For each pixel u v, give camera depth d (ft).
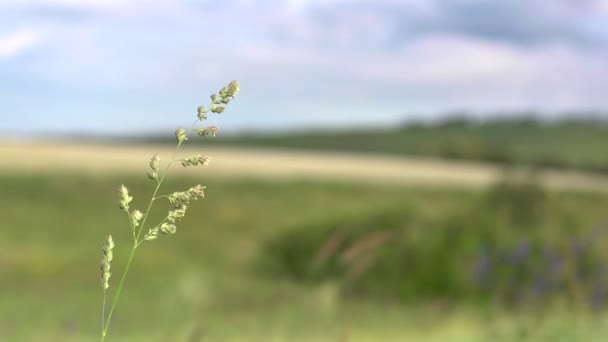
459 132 402.31
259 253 57.77
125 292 40.32
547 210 44.60
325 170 138.00
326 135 405.18
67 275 47.96
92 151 148.25
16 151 131.03
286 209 93.25
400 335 20.74
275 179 109.91
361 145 379.96
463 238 41.34
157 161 5.49
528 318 17.79
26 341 19.81
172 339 18.11
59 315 27.99
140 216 5.48
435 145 312.71
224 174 110.83
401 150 366.02
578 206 95.04
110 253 5.75
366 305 29.81
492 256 32.30
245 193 99.25
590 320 18.72
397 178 128.16
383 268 38.70
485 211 45.21
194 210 85.81
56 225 74.95
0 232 69.72
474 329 20.20
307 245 53.47
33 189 88.79
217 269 57.77
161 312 29.32
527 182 45.85
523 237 40.98
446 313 25.48
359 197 106.01
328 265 39.93
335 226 52.70
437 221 44.62
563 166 265.13
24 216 76.89
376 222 46.80
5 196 84.53
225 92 5.39
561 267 23.02
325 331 21.21
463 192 115.24
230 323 21.58
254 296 35.37
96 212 82.58
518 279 27.20
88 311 30.89
